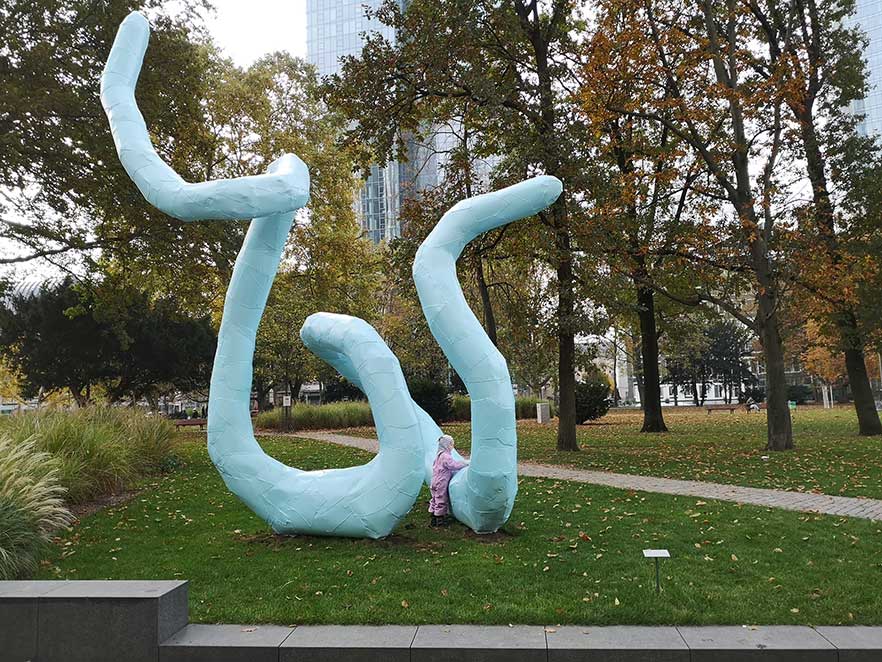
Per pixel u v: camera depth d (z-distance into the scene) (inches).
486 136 698.8
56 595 190.5
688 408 2053.4
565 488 453.1
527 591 232.2
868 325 737.0
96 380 1205.7
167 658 187.6
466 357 291.1
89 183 634.2
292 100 1048.2
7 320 972.6
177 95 697.6
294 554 286.7
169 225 668.7
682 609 211.6
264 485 312.0
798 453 616.7
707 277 705.6
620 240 660.1
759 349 2353.6
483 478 292.2
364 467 307.0
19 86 587.8
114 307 756.6
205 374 1307.8
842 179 750.5
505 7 667.4
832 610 210.1
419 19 653.9
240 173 1009.5
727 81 660.1
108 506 422.9
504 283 780.0
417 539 309.1
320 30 3695.9
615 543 298.0
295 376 1438.2
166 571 271.0
